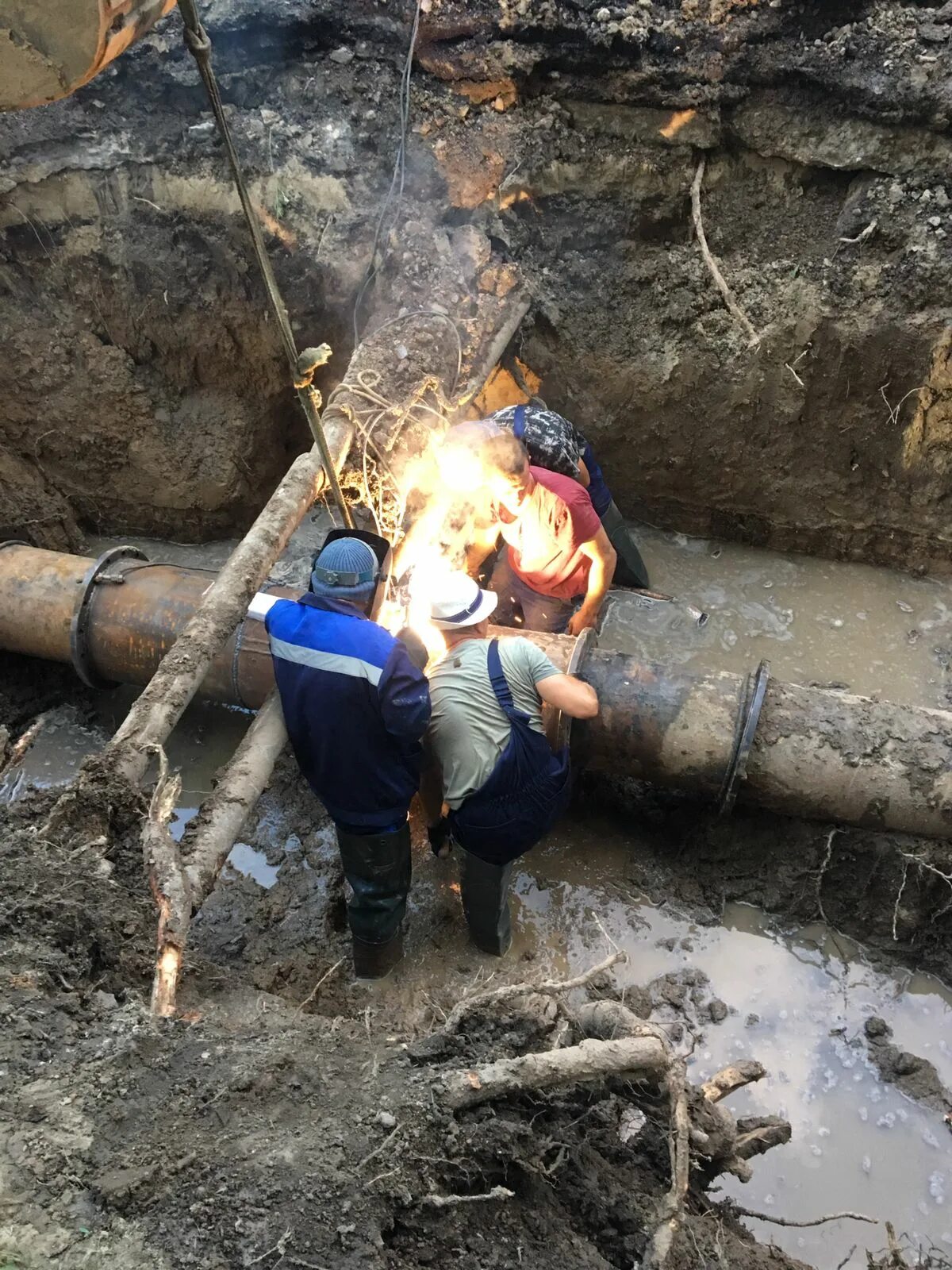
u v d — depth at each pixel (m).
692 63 5.04
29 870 2.72
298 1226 1.96
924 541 5.59
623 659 4.14
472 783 3.27
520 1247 2.14
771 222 5.30
